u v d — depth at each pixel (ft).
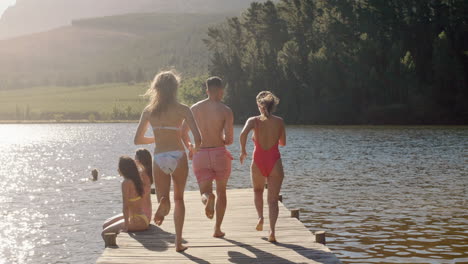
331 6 343.05
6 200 64.59
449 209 51.70
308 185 71.36
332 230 43.27
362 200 58.03
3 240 43.11
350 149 134.62
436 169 87.04
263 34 376.68
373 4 320.09
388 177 78.13
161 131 22.71
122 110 597.52
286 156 119.14
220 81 24.93
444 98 283.59
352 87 298.56
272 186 25.64
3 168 108.88
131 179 28.35
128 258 22.86
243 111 346.95
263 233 27.55
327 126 293.23
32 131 362.12
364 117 296.30
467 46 296.92
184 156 22.95
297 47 329.11
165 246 25.11
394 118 288.30
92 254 38.81
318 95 313.53
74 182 83.51
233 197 39.93
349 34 322.34
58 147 187.21
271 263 22.00
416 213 49.85
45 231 46.42
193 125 22.58
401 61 287.89
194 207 35.91
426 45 301.22
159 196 23.12
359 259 34.58
